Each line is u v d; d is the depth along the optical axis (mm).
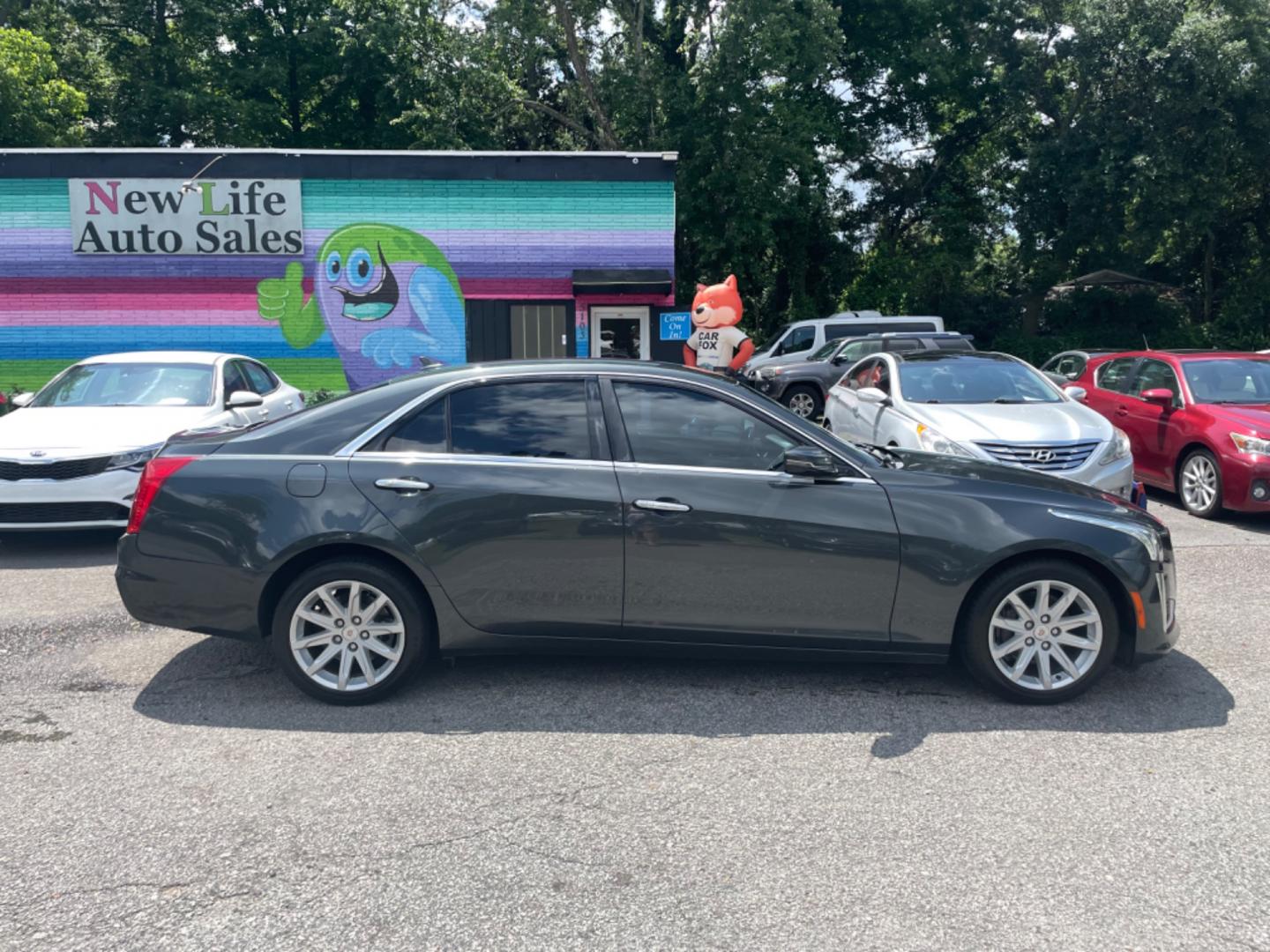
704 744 3943
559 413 4469
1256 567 7023
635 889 2908
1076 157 25969
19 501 7082
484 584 4301
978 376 8820
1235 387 9414
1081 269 30469
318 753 3855
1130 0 24906
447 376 4582
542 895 2877
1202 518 8938
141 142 26453
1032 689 4328
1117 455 7461
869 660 4383
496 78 23766
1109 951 2609
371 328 16094
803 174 24328
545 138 29109
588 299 16219
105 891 2891
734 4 22531
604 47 25906
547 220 16016
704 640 4352
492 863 3051
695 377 4574
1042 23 27203
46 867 3020
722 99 23078
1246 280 30406
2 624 5613
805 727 4113
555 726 4121
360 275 15953
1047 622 4332
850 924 2730
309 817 3342
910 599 4277
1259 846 3141
